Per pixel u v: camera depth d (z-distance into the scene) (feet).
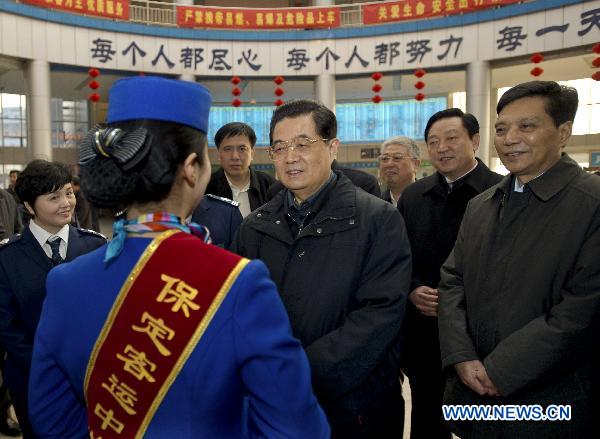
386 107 44.80
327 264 4.74
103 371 2.47
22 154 48.37
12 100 47.75
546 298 4.59
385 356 4.94
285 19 32.01
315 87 32.50
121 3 30.48
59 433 2.81
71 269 2.72
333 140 4.84
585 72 33.63
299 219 5.07
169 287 2.43
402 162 9.23
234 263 2.51
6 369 6.10
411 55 30.83
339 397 4.47
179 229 2.69
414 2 30.35
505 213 5.02
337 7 31.81
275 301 2.53
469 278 5.23
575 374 4.63
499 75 34.73
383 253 4.76
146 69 31.22
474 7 28.84
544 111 4.67
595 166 27.71
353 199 4.98
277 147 4.73
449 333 5.24
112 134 2.48
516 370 4.42
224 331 2.38
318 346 4.47
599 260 4.36
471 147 6.97
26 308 5.95
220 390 2.39
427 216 7.18
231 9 31.99
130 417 2.42
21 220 13.21
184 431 2.38
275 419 2.41
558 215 4.62
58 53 28.73
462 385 5.19
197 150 2.75
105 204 2.65
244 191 9.95
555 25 26.78
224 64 32.19
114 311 2.46
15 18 27.07
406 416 9.33
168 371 2.36
